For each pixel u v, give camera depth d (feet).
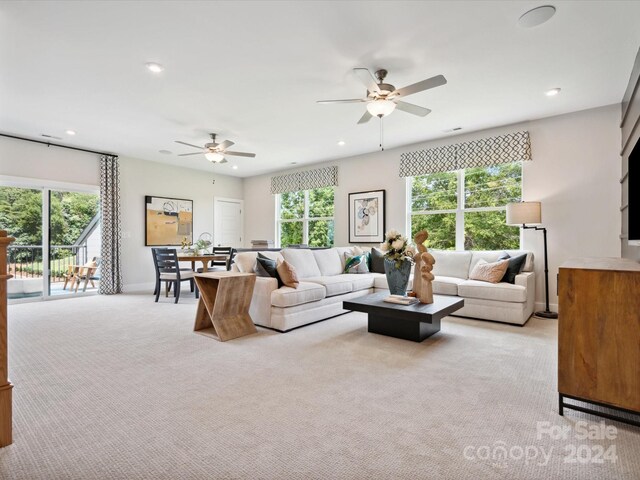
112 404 6.47
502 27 8.00
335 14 7.54
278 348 9.82
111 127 15.26
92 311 14.92
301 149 19.20
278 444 5.22
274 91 11.52
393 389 7.14
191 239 23.97
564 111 13.52
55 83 10.90
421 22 7.82
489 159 15.49
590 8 7.32
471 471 4.62
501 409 6.30
